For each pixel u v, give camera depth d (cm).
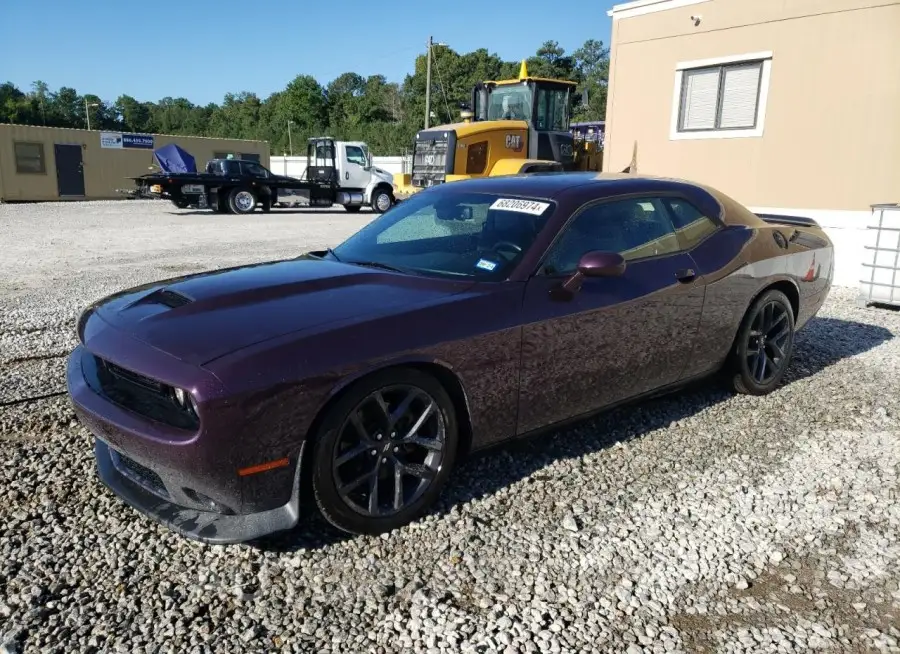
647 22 1167
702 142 1125
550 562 289
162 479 280
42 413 432
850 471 374
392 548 297
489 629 248
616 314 373
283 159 4462
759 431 427
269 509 279
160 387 274
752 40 1045
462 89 7875
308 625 249
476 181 443
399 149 6041
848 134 971
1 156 2730
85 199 2980
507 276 345
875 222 771
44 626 246
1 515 317
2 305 743
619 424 435
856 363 571
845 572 285
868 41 936
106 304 351
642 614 258
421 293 330
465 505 333
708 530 315
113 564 283
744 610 261
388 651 237
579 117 5809
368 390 290
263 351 270
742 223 468
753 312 464
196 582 273
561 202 379
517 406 344
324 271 368
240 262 1046
